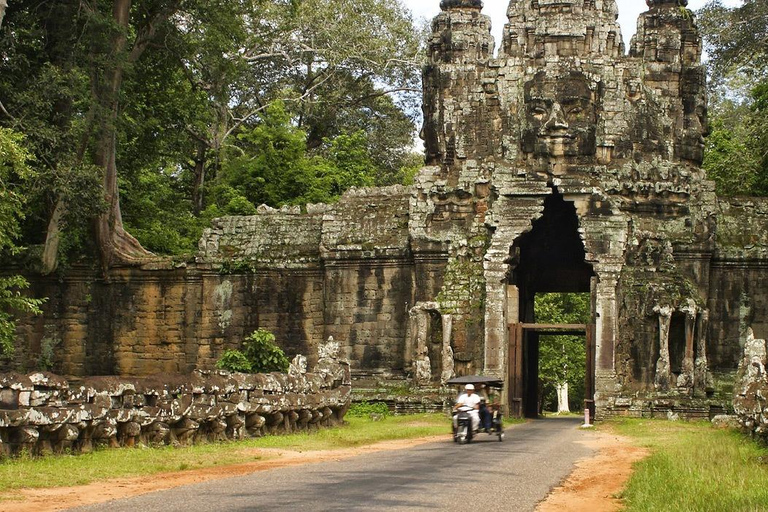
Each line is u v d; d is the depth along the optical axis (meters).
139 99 57.75
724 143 72.94
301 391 35.53
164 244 62.81
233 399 31.06
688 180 50.06
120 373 54.41
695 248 49.28
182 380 29.05
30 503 18.55
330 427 38.12
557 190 49.34
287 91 81.44
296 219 54.06
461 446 32.25
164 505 18.11
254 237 53.72
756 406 31.02
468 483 21.52
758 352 35.88
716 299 49.84
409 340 50.41
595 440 35.62
